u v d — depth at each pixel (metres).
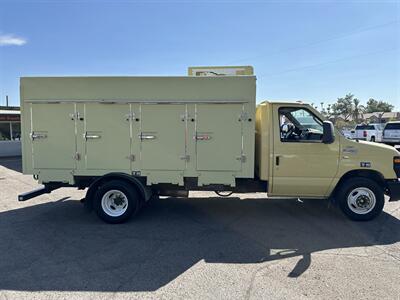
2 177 11.35
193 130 5.62
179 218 6.13
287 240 4.97
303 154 5.76
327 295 3.32
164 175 5.74
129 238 5.04
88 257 4.30
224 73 7.52
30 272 3.86
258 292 3.38
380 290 3.42
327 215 6.31
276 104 5.79
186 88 5.57
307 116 5.87
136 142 5.71
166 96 5.60
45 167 5.84
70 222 5.89
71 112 5.72
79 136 5.75
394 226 5.62
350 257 4.31
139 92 5.62
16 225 5.71
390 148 5.86
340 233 5.28
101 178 5.79
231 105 5.55
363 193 5.84
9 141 19.27
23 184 9.98
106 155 5.76
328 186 5.85
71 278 3.70
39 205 7.14
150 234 5.23
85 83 5.65
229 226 5.66
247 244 4.80
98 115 5.70
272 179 5.83
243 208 6.84
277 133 5.77
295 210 6.68
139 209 6.22
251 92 5.50
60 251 4.51
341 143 5.77
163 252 4.48
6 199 7.77
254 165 5.80
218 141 5.61
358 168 5.77
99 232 5.34
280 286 3.51
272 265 4.06
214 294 3.34
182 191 6.07
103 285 3.54
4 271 3.88
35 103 5.73
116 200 5.87
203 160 5.66
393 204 7.10
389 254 4.41
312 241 4.93
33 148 5.82
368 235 5.18
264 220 6.00
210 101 5.55
